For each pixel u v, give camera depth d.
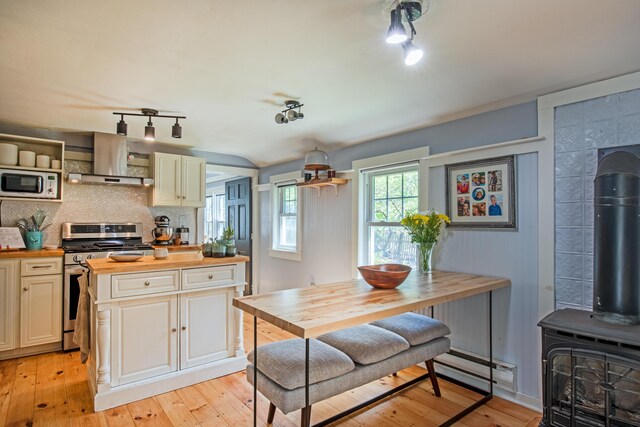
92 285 2.46
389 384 2.75
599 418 1.70
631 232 1.76
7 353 3.17
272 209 5.04
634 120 1.98
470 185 2.71
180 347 2.63
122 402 2.36
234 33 1.74
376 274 2.16
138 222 4.40
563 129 2.24
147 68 2.15
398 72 2.18
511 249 2.48
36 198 3.47
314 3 1.50
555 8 1.49
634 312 1.78
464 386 2.68
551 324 1.82
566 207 2.23
